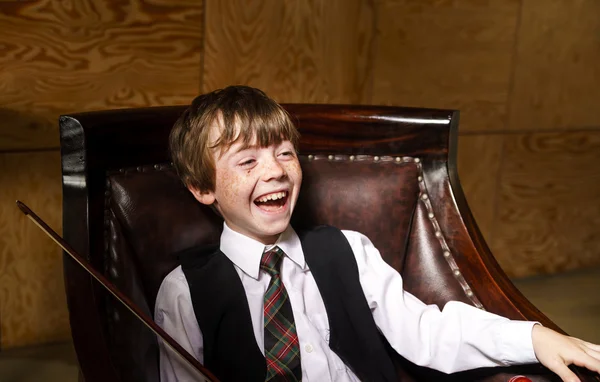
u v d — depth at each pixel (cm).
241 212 122
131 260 126
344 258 133
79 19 187
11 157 192
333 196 141
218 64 207
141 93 200
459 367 127
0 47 181
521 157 258
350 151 144
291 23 212
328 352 130
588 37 254
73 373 198
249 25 207
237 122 118
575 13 249
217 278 125
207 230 132
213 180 122
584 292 263
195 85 206
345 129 142
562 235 275
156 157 132
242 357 123
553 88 254
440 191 143
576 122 263
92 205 122
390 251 141
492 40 240
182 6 198
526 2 240
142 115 128
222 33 205
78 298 116
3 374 195
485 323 125
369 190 142
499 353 122
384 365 130
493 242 264
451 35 234
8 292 203
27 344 209
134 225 127
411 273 141
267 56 212
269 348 125
